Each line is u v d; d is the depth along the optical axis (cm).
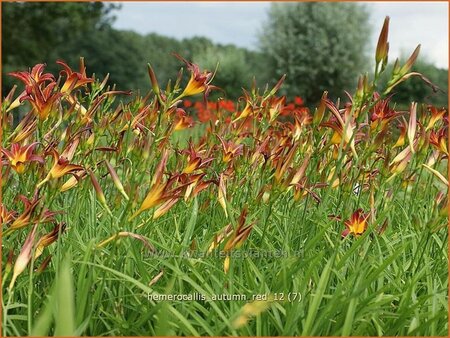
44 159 255
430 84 236
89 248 236
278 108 380
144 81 3145
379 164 417
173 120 321
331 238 329
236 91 2481
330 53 2509
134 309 253
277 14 2575
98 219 342
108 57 2991
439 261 325
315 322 253
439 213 279
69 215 321
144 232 292
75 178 268
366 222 289
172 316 249
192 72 276
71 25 2808
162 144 312
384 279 317
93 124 312
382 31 230
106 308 271
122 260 276
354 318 245
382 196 375
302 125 366
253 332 260
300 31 2536
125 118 340
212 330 247
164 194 229
